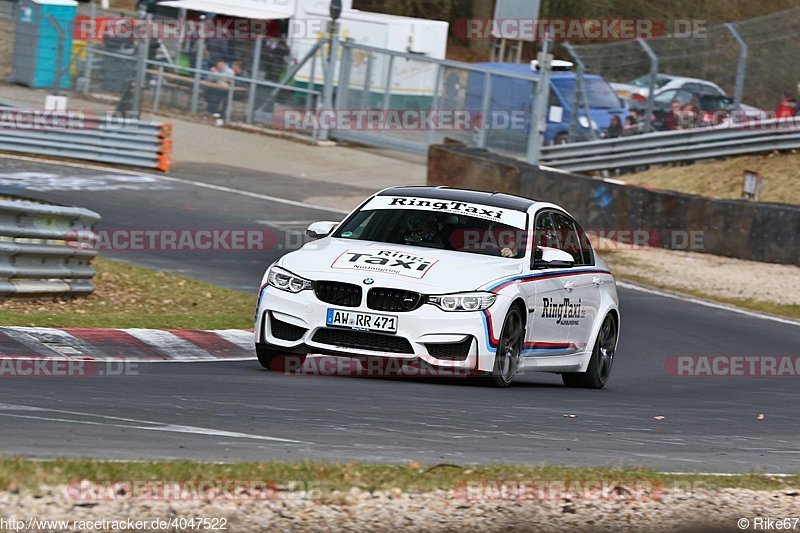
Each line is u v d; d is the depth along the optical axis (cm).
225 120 11556
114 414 2462
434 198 3825
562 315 3803
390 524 1788
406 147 11006
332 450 2264
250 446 2228
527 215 3788
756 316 6444
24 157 9181
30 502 1688
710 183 10144
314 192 9144
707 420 3372
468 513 1875
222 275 5972
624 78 11694
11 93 10812
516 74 10644
